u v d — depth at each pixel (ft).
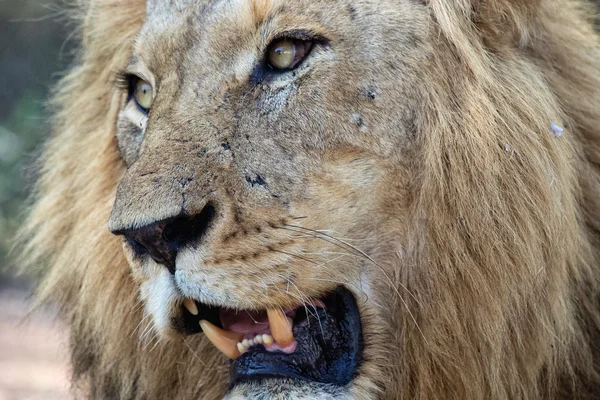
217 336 18.78
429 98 18.71
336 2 18.57
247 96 18.65
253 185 18.01
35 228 26.48
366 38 18.52
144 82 21.08
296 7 18.49
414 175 18.88
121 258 21.26
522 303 18.57
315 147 18.34
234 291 17.74
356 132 18.48
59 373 40.75
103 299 21.59
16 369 41.45
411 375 19.33
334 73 18.39
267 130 18.39
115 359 21.91
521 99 18.95
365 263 18.93
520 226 18.44
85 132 24.29
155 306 18.12
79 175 23.41
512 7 19.27
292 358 18.88
